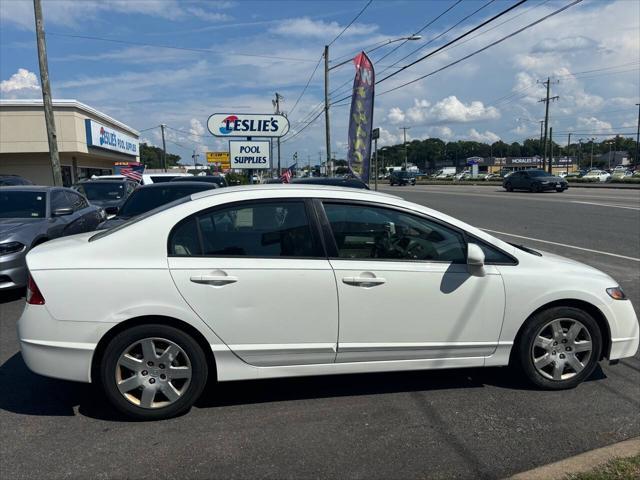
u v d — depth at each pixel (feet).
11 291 24.27
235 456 10.36
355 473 9.80
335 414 12.08
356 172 55.83
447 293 12.46
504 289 12.71
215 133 69.26
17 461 10.19
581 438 10.96
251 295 11.63
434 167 526.57
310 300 11.87
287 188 12.57
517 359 13.30
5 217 24.98
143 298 11.29
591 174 240.12
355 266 12.09
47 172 94.58
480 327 12.73
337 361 12.29
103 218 34.88
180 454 10.43
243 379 11.95
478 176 280.31
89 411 12.29
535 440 10.89
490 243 12.99
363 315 12.12
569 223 49.26
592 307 13.19
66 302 11.18
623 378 14.08
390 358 12.50
